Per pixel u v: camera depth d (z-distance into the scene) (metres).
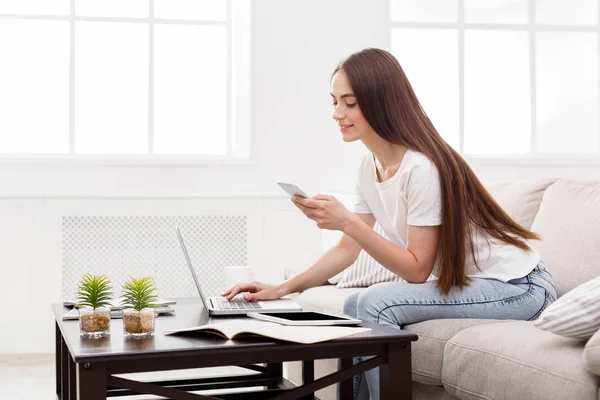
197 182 4.16
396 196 2.07
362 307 1.97
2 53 4.16
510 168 4.40
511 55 4.52
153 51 4.26
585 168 4.46
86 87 4.24
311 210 1.90
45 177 4.05
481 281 2.00
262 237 4.14
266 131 4.21
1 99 4.16
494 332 1.75
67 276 3.99
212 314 1.87
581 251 2.21
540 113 4.57
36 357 3.82
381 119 2.00
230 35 4.35
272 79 4.21
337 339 1.47
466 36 4.49
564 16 4.56
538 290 2.01
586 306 1.46
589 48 4.60
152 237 4.06
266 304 1.96
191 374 3.29
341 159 4.27
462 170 2.02
